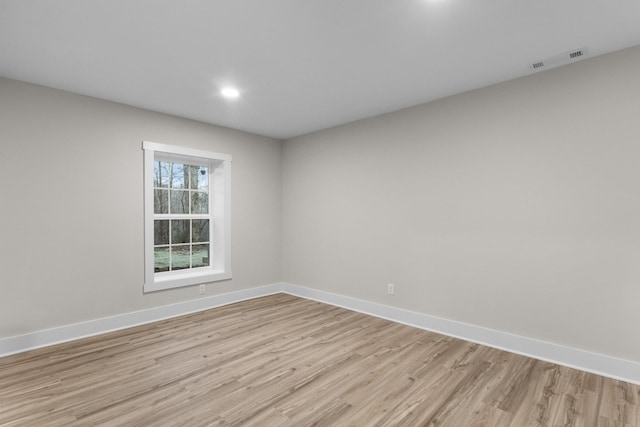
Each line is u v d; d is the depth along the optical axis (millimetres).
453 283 3182
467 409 1973
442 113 3266
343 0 1775
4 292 2732
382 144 3766
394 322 3572
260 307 4137
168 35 2129
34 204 2879
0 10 1840
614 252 2352
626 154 2312
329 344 2957
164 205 3912
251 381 2295
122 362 2580
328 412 1940
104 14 1892
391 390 2182
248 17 1934
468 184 3078
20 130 2811
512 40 2207
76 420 1852
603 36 2158
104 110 3273
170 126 3760
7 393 2123
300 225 4723
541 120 2670
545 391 2162
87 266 3164
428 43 2244
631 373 2270
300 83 2912
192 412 1934
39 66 2557
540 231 2674
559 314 2580
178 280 3818
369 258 3893
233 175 4375
